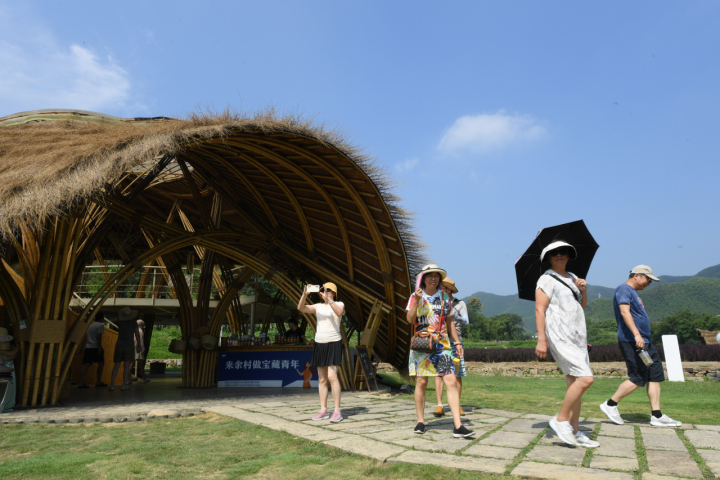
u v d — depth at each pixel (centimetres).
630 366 485
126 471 327
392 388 1006
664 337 1249
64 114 1002
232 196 1120
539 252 461
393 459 339
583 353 376
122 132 733
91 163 621
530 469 306
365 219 930
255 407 639
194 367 1080
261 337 1164
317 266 1113
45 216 578
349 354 959
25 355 683
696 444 379
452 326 516
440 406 561
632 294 491
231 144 823
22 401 664
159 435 458
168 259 1108
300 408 627
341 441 402
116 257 1664
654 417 475
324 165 856
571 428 377
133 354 1030
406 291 955
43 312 691
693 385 1099
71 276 727
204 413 601
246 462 351
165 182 1239
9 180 607
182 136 693
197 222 1463
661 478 282
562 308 385
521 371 1767
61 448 403
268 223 1174
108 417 545
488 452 358
